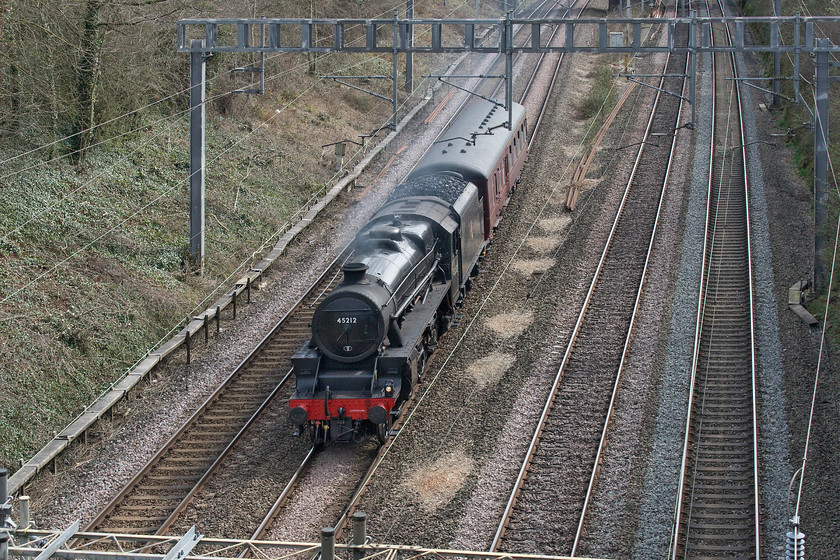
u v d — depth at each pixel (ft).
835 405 101.19
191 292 140.05
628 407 103.81
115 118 165.27
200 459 98.53
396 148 218.79
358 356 100.07
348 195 189.98
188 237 153.07
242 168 183.62
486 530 81.51
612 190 182.09
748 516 82.79
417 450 97.60
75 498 91.30
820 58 128.47
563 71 273.95
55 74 148.77
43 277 123.24
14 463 97.25
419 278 115.14
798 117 200.54
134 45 168.35
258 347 125.18
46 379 108.27
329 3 258.16
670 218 165.99
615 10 345.31
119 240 141.38
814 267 132.57
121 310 125.59
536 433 97.96
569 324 127.44
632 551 77.56
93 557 66.03
